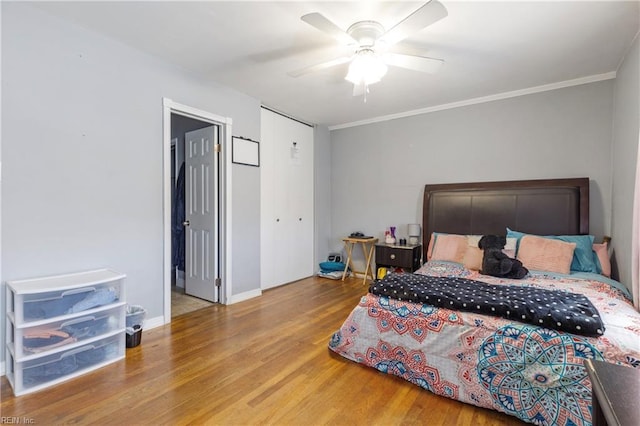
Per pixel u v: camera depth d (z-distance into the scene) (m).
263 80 3.21
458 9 2.01
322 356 2.32
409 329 2.01
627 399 0.73
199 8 2.03
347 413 1.69
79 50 2.26
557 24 2.18
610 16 2.08
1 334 1.93
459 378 1.81
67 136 2.21
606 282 2.56
